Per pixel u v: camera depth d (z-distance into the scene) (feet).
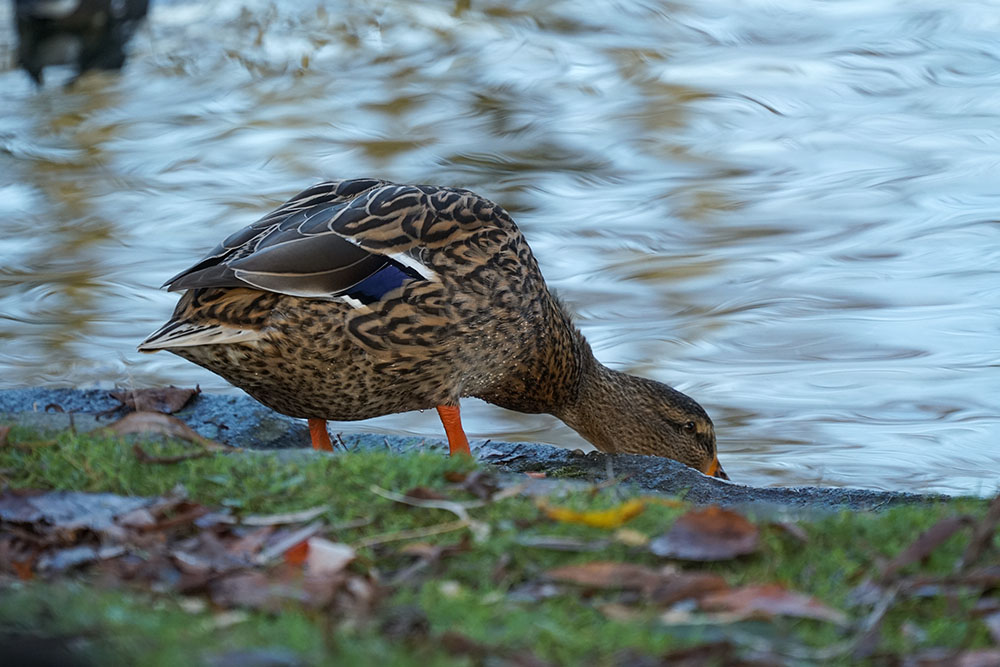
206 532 18.58
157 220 59.88
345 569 17.81
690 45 86.07
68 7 74.84
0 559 17.95
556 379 33.81
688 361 44.93
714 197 62.23
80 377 43.32
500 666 14.47
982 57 82.58
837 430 39.01
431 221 29.40
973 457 36.91
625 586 16.89
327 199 30.35
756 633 15.65
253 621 15.79
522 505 19.80
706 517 18.19
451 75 79.66
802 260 53.98
